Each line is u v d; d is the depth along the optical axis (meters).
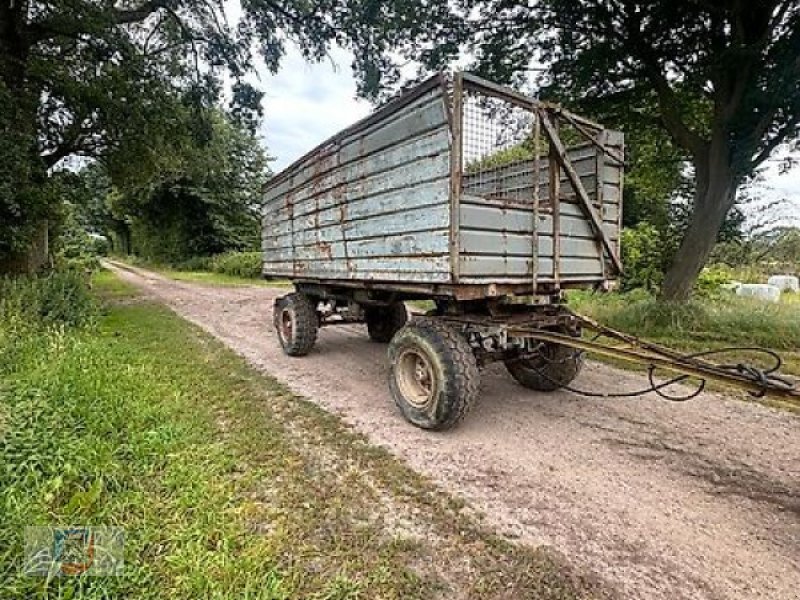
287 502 2.67
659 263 9.85
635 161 10.32
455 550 2.27
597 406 4.41
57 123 11.20
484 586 2.02
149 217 34.34
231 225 32.78
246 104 13.52
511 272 3.59
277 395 4.67
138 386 4.30
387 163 3.91
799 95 6.83
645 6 7.60
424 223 3.49
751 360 5.96
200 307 11.73
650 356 3.13
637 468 3.15
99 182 15.86
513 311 4.34
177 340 7.14
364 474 3.04
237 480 2.90
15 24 9.74
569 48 8.59
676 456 3.34
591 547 2.30
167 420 3.64
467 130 3.30
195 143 13.39
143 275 25.81
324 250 5.19
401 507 2.65
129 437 3.23
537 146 3.71
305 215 5.71
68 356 4.70
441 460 3.26
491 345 4.10
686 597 1.97
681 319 7.66
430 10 8.74
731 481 2.98
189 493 2.64
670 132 8.68
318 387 4.99
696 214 8.23
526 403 4.50
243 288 17.69
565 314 4.38
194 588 1.90
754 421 4.03
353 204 4.49
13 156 8.14
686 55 8.25
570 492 2.84
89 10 9.57
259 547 2.22
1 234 8.40
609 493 2.83
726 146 7.85
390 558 2.20
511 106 3.62
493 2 8.41
